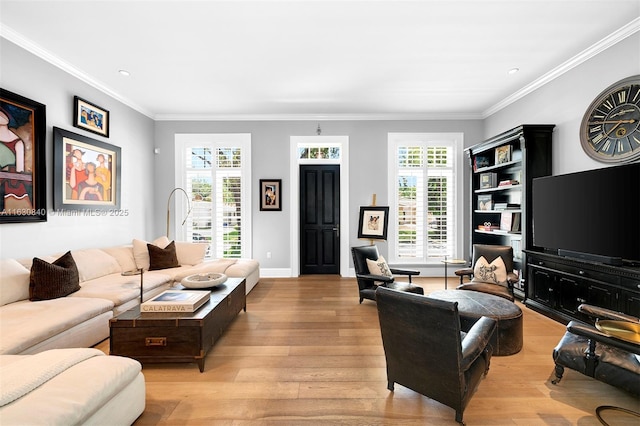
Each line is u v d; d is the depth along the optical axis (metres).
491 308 2.60
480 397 1.92
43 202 3.15
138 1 2.38
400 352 1.84
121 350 2.20
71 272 2.84
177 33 2.84
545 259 3.35
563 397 1.92
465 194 5.30
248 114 5.24
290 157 5.34
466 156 5.28
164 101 4.62
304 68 3.54
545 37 2.91
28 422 1.08
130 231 4.65
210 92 4.27
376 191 5.33
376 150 5.32
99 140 3.99
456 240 5.30
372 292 3.66
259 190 5.35
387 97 4.46
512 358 2.43
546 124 3.66
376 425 1.67
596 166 3.11
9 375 1.24
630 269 2.49
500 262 3.65
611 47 2.94
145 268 4.10
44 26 2.72
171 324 2.20
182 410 1.80
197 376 2.16
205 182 5.35
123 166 4.50
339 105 4.80
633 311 2.46
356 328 3.04
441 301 1.59
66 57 3.29
